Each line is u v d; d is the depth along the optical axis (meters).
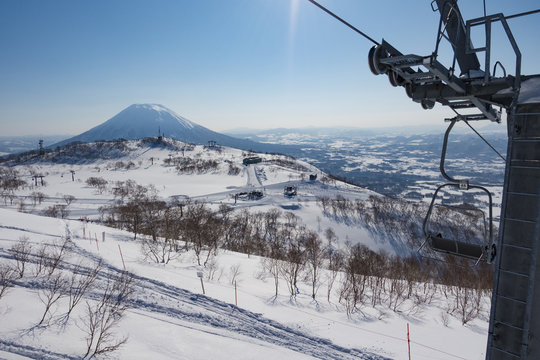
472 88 5.67
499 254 6.14
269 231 102.81
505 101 6.02
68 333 16.84
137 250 42.50
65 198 136.50
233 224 96.38
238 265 42.28
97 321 17.72
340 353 21.09
